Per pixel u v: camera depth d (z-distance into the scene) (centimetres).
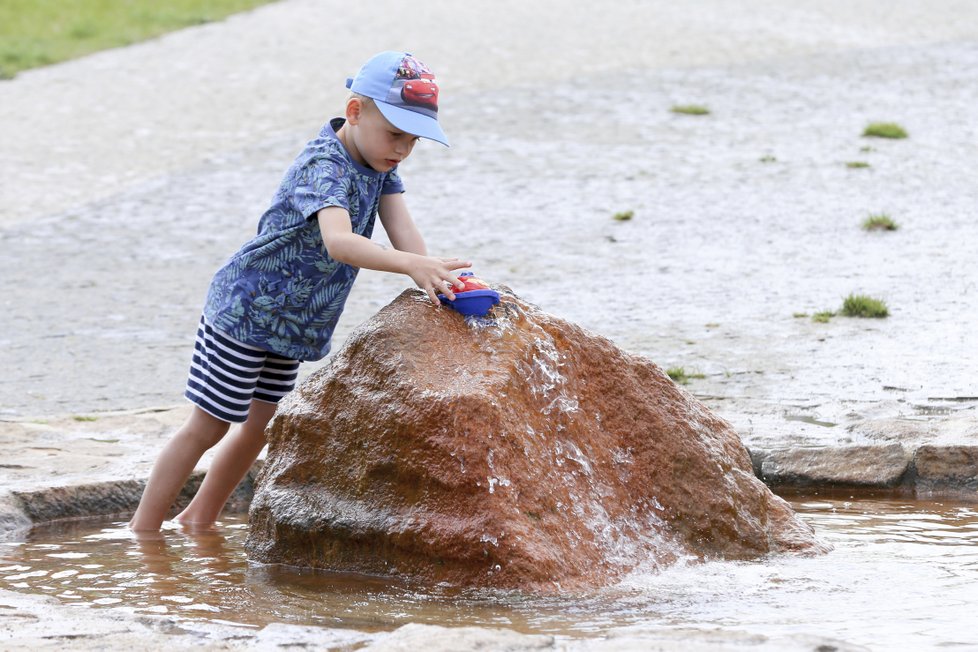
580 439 1452
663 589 1327
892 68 7575
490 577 1319
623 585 1345
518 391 1404
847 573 1392
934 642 1093
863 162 5384
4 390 2625
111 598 1292
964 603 1245
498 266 3947
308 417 1449
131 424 2250
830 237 4238
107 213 4931
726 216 4612
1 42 8875
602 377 1511
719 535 1482
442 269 1441
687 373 2630
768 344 2912
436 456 1348
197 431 1652
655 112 6575
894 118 6322
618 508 1445
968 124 6159
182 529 1697
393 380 1393
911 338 2922
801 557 1477
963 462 1912
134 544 1587
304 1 10369
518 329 1459
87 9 10050
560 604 1266
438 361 1406
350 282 1605
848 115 6412
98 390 2627
